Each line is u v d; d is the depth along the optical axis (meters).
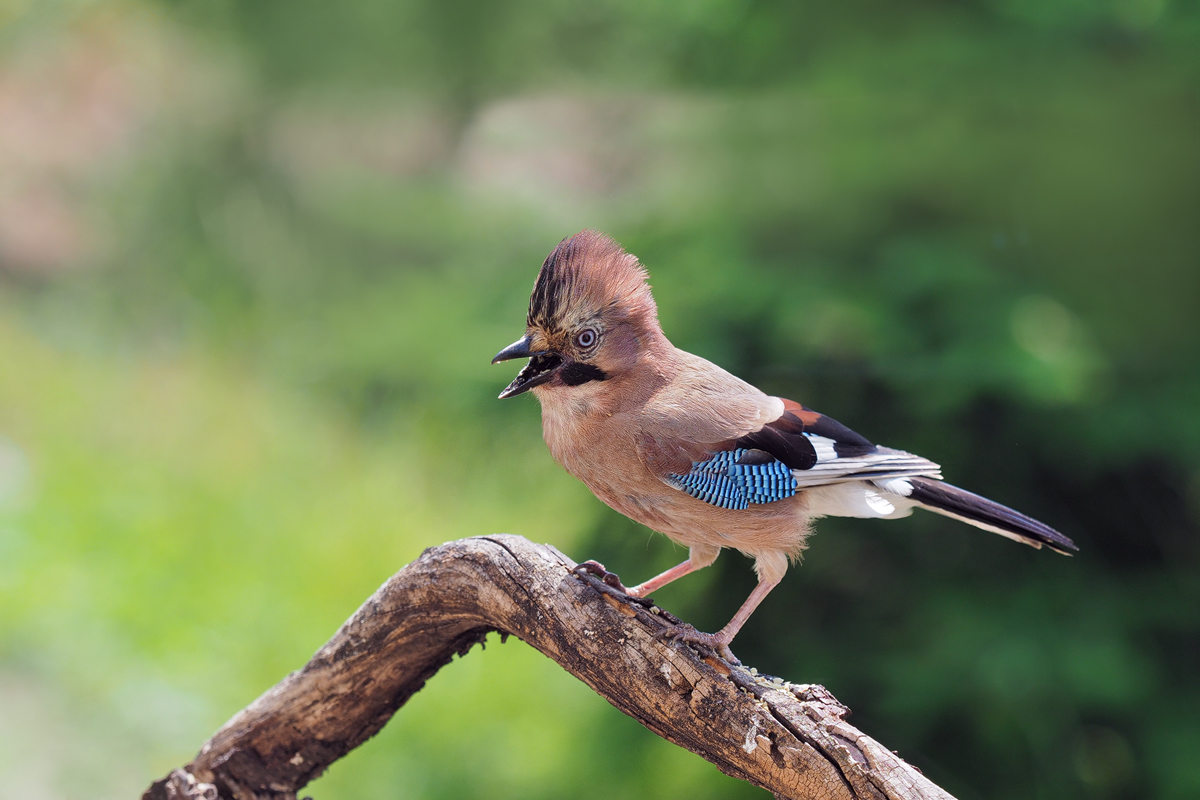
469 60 22.42
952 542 10.18
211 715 13.22
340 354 17.19
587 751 11.23
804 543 6.74
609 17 16.14
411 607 5.81
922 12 10.97
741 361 9.53
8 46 29.33
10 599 14.98
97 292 24.59
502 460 10.84
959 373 9.03
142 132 27.84
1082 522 10.59
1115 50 10.39
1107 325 10.24
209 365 21.81
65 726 12.83
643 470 6.50
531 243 12.84
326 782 12.55
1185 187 10.20
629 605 5.36
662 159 12.65
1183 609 10.09
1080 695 9.24
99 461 18.58
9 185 27.03
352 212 21.81
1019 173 10.47
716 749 5.12
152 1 27.20
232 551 16.47
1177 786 9.45
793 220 10.62
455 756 12.69
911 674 9.48
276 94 26.14
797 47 11.49
